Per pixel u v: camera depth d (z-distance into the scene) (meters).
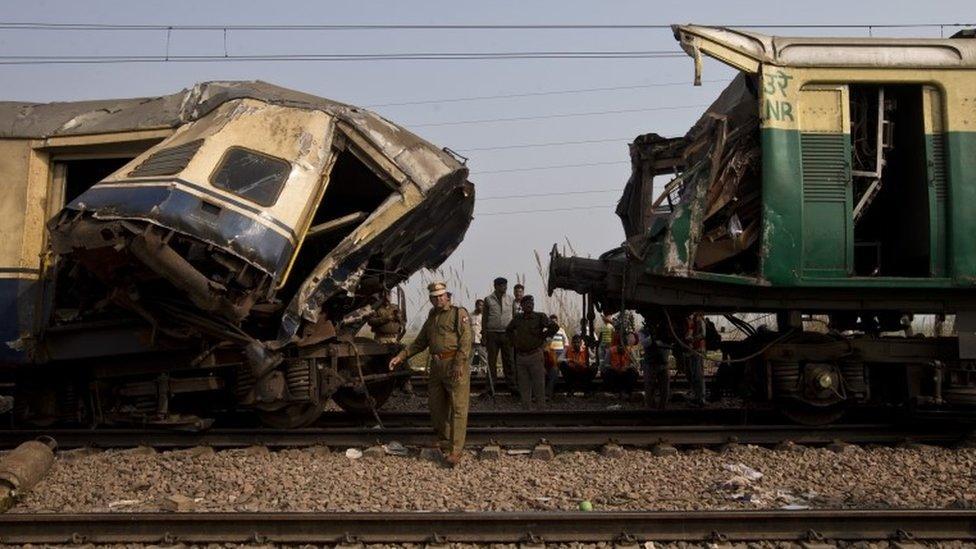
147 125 8.61
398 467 7.43
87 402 8.86
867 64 8.59
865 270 10.07
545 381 12.80
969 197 8.52
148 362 8.55
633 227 11.86
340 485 6.76
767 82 8.55
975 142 8.58
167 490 6.74
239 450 8.10
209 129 8.02
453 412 7.59
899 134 9.23
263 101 8.34
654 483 6.86
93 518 5.55
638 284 9.09
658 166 11.61
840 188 8.59
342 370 9.04
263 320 8.38
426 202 8.50
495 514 5.59
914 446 8.02
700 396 11.67
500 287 13.34
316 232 8.34
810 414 9.08
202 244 7.32
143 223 7.22
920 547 5.40
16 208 8.68
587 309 11.14
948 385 8.79
